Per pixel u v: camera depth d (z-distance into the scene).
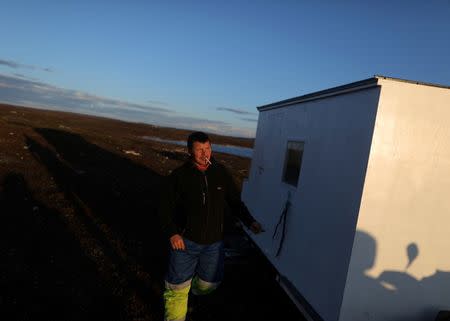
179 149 29.06
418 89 3.02
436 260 3.26
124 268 4.80
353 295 3.15
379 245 3.14
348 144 3.34
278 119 5.22
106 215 7.08
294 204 4.30
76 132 28.16
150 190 9.96
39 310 3.60
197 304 4.07
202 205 3.12
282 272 4.41
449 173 3.17
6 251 4.84
